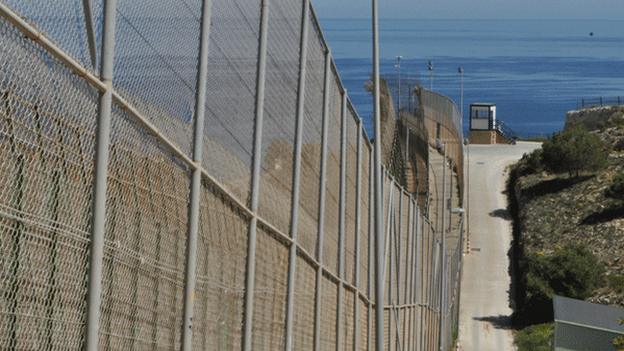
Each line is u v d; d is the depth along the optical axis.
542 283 105.06
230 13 23.73
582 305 79.56
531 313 103.88
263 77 26.12
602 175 145.25
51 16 14.44
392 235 47.50
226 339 24.17
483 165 174.50
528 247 124.69
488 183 164.00
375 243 38.62
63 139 14.91
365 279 44.22
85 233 15.79
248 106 25.55
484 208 151.38
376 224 38.53
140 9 18.06
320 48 33.78
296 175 29.88
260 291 26.94
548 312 102.88
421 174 122.88
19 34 13.56
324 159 33.53
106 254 16.62
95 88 16.05
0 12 12.91
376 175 38.69
